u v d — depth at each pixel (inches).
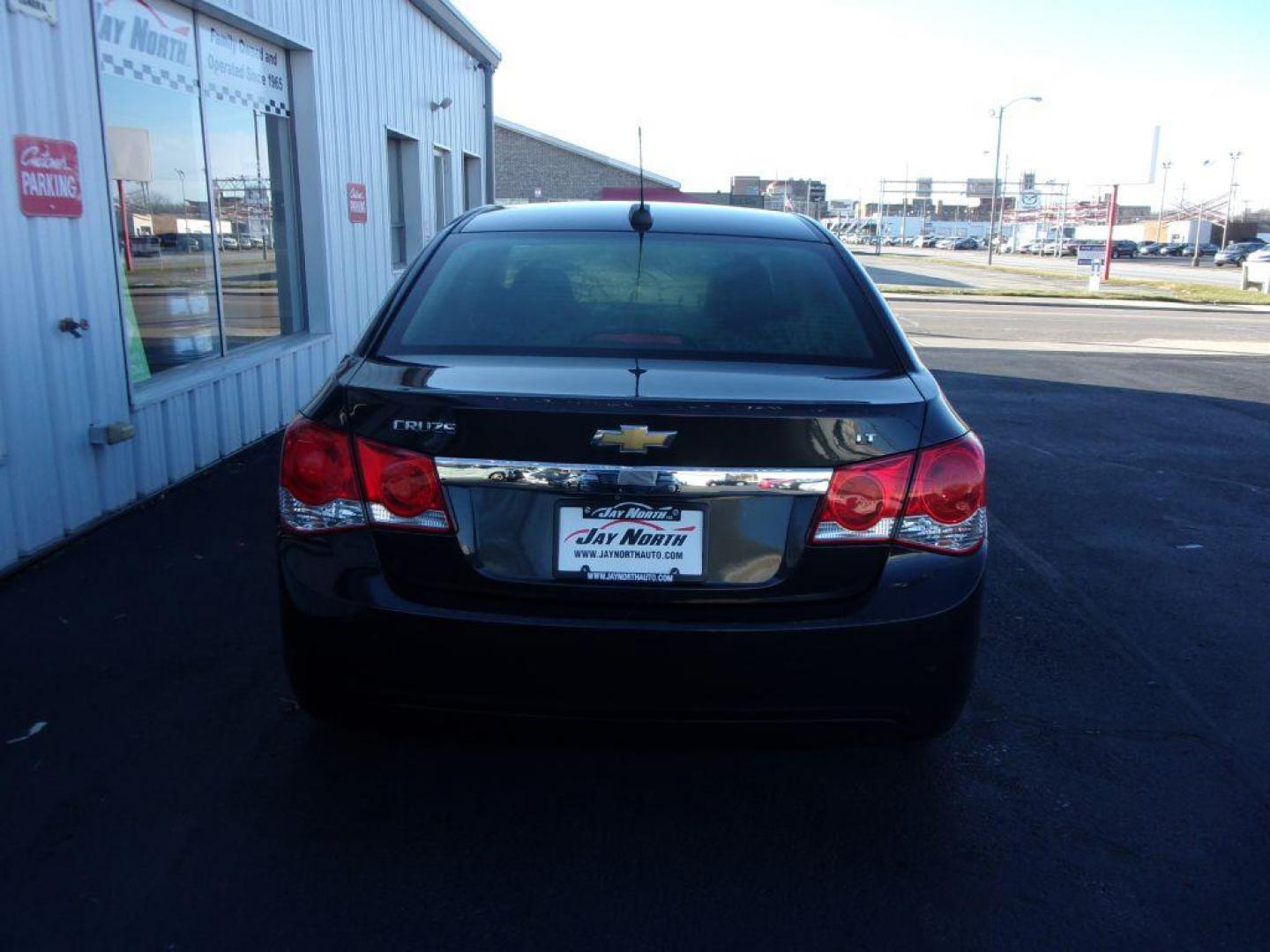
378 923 106.3
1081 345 706.8
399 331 128.6
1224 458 338.3
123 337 234.7
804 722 112.3
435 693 111.0
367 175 413.4
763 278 140.1
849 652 109.7
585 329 128.3
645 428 106.9
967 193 4042.8
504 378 114.3
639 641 107.7
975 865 118.6
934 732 117.8
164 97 268.5
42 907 106.9
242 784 130.0
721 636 107.7
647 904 110.3
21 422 199.3
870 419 110.9
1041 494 286.8
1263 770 140.8
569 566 108.9
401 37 458.0
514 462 107.8
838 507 109.3
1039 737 148.3
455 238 149.1
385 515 109.8
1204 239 4104.3
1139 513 268.2
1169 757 143.6
